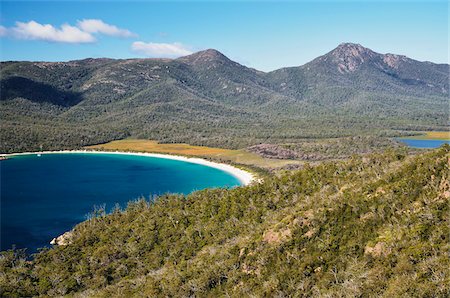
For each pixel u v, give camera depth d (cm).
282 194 11419
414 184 8156
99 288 9062
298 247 7800
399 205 7831
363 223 7744
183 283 8056
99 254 10356
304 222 8350
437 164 8338
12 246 13525
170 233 10956
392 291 5634
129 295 8181
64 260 10544
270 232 8619
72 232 13488
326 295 6288
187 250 9906
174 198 13775
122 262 10050
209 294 7612
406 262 6156
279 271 7394
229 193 12675
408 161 9862
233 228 10269
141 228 11506
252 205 11169
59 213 17712
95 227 12731
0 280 9444
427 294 5244
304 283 6862
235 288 7469
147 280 8731
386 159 11481
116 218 13175
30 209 18400
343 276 6706
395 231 7150
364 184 9275
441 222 6806
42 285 9306
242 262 8162
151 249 10538
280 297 6725
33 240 14150
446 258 5828
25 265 10588
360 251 7194
